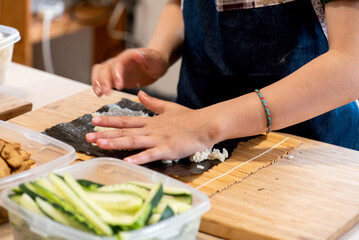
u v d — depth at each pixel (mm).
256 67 1184
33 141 949
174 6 1376
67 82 1368
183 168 984
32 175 835
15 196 766
